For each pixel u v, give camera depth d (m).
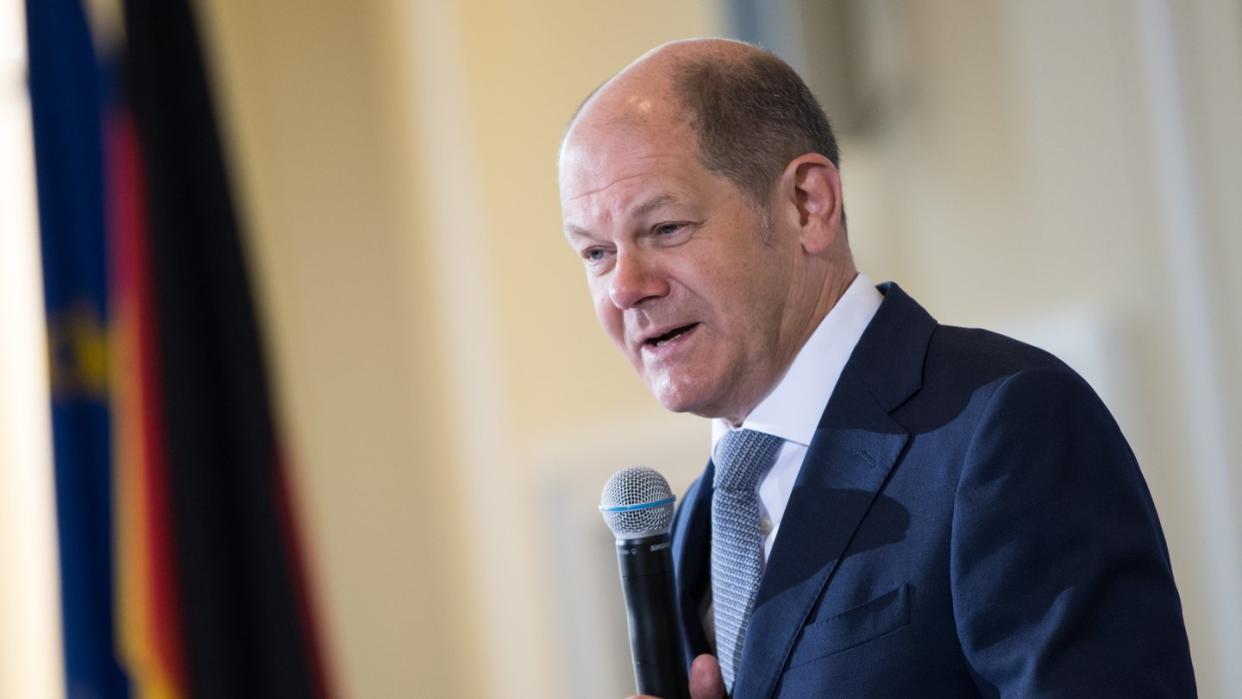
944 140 11.46
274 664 10.06
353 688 12.94
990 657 3.52
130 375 10.07
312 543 12.98
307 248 13.47
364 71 13.51
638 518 4.09
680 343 4.12
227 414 10.32
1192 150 10.03
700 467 12.20
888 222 11.74
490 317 12.76
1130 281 10.48
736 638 4.14
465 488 13.01
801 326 4.22
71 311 10.25
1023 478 3.59
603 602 12.29
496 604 12.80
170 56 10.60
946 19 11.38
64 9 10.62
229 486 10.25
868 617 3.74
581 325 12.57
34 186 10.41
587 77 12.63
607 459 12.35
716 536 4.33
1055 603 3.45
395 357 13.42
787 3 11.90
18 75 12.71
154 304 10.16
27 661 12.20
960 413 3.82
